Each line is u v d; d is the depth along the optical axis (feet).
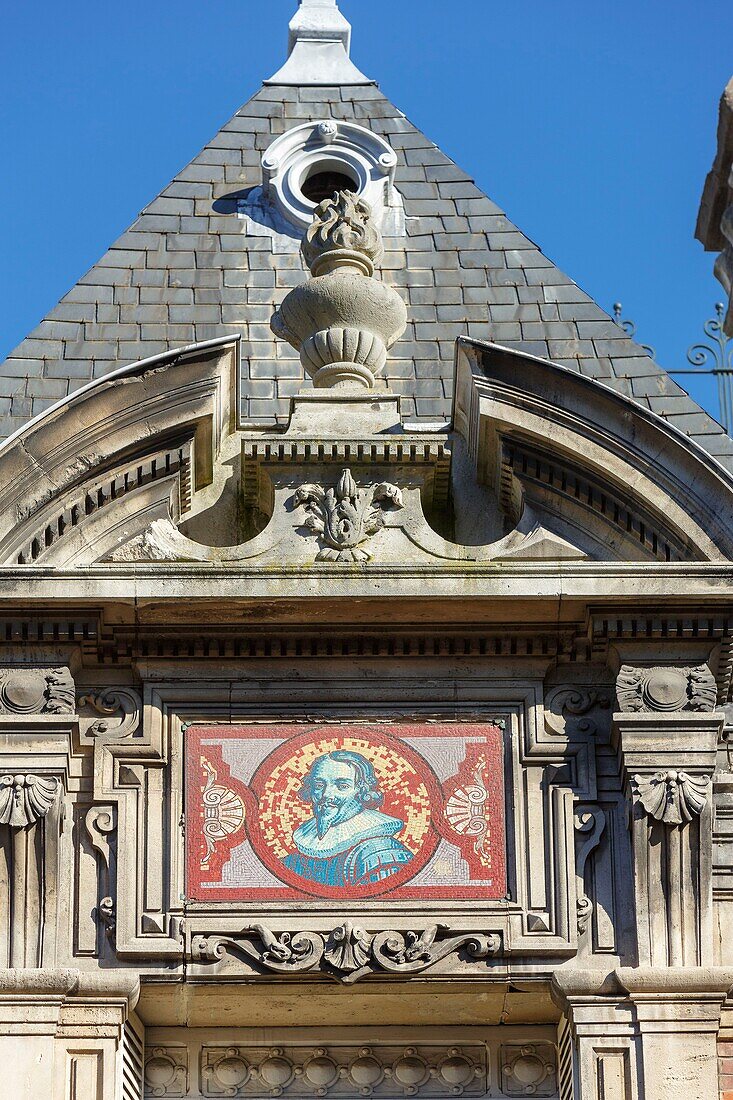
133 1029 60.85
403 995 60.85
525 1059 62.59
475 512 67.00
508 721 62.75
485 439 65.57
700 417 72.69
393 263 77.20
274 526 63.98
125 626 62.28
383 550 63.72
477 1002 61.31
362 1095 62.34
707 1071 58.95
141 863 61.05
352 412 66.08
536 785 62.13
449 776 62.08
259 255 77.51
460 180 80.38
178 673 62.90
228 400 66.44
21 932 60.03
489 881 61.05
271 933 60.23
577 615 62.44
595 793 62.03
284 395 72.69
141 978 59.88
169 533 64.18
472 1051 62.75
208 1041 62.39
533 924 60.54
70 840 61.21
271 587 61.82
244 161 80.89
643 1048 59.11
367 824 61.52
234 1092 62.13
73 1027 59.31
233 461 67.15
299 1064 62.49
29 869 60.44
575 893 60.95
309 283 67.97
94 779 61.82
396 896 60.75
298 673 63.00
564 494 64.75
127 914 60.39
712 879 61.82
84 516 63.82
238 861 61.05
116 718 62.59
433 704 62.85
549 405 64.49
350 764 62.13
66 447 63.36
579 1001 59.77
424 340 74.38
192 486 66.18
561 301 76.23
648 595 61.82
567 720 62.75
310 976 60.03
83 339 74.23
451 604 62.03
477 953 60.29
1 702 61.57
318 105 83.25
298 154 80.12
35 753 61.26
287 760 62.18
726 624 62.39
